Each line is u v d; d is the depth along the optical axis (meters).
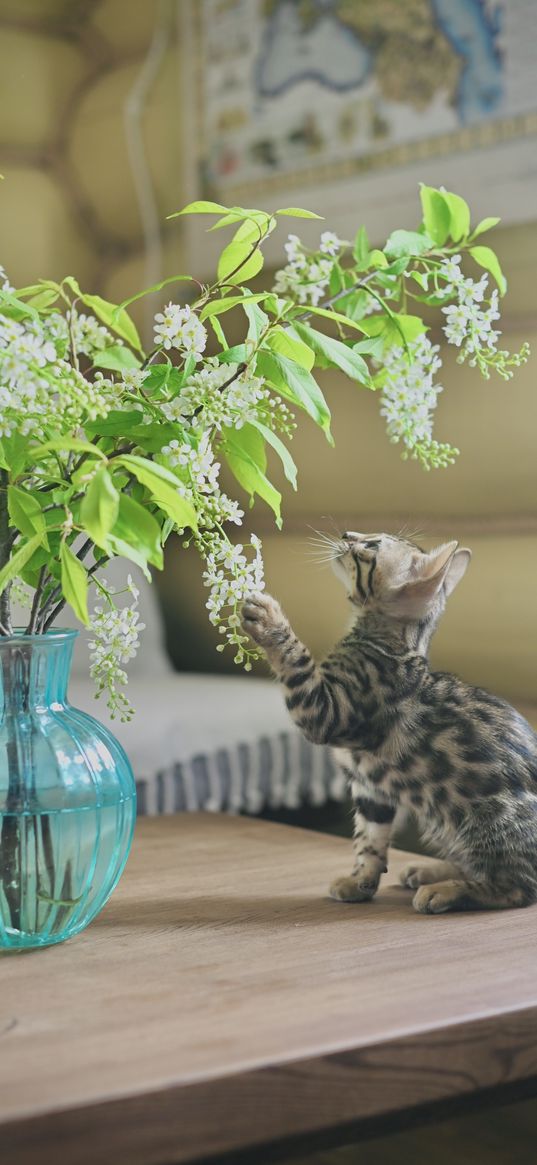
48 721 1.15
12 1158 0.78
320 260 1.34
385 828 1.38
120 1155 0.81
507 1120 1.82
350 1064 0.90
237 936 1.20
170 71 3.33
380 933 1.21
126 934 1.20
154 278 3.42
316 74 2.91
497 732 1.38
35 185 3.57
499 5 2.48
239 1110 0.86
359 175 2.81
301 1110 0.88
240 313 3.11
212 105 3.21
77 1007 0.99
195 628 3.25
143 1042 0.91
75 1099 0.81
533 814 1.34
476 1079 0.97
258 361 1.13
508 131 2.47
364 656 1.37
